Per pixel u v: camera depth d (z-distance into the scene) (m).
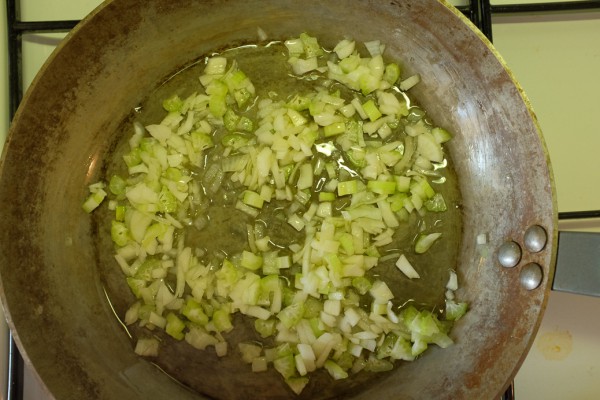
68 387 0.29
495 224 0.32
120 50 0.31
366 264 0.32
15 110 0.31
